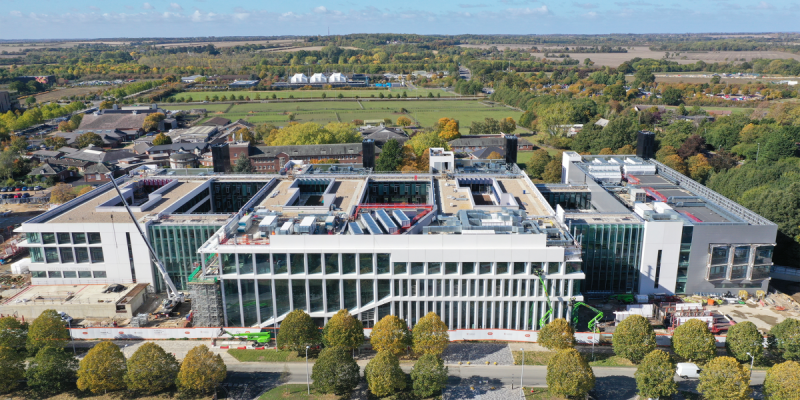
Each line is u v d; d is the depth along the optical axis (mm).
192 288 128875
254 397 108750
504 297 129000
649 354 107000
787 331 115938
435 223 147375
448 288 129000
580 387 102750
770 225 144625
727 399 98312
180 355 124062
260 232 132375
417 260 125938
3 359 107312
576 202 187000
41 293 147250
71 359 112375
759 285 151125
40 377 106875
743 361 117125
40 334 120688
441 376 105875
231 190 196875
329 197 164500
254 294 129500
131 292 147500
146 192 195250
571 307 128875
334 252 125812
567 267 126688
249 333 127500
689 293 152875
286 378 115438
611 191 185375
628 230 147625
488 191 192875
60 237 150750
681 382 112438
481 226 132000
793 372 97312
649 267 149875
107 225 149375
